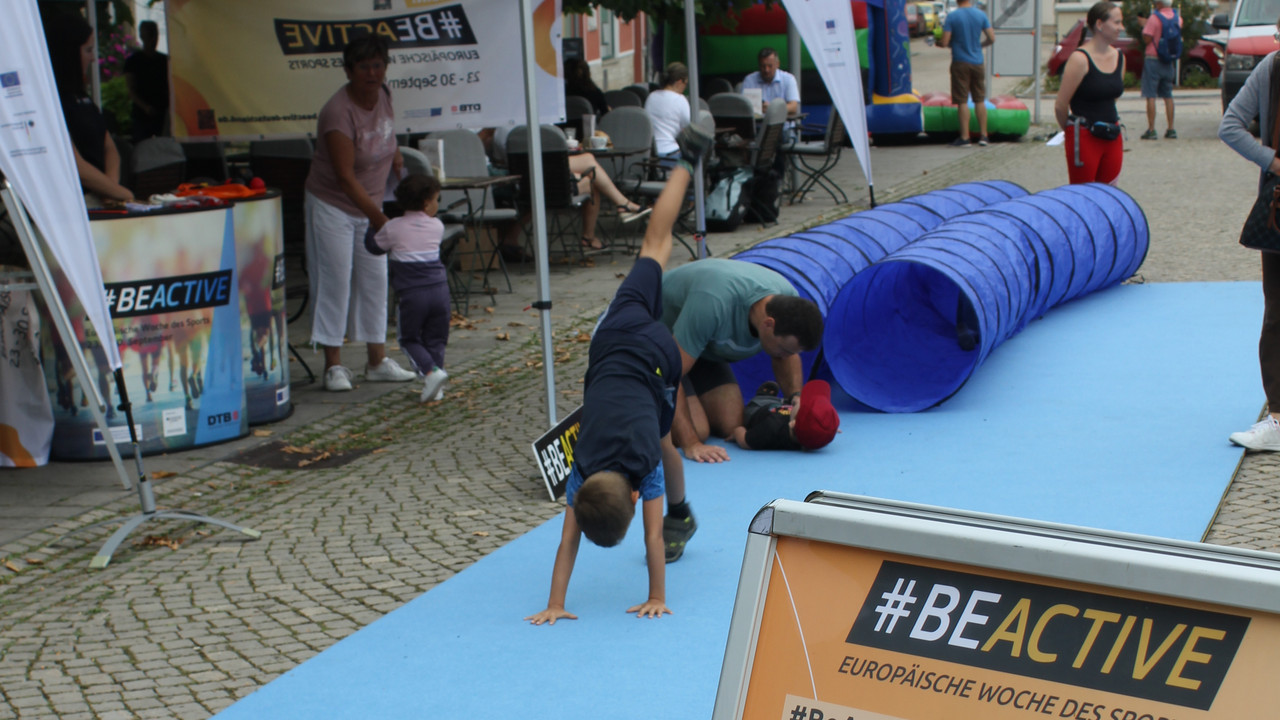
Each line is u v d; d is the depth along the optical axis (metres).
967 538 1.69
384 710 3.31
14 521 4.96
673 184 4.07
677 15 14.16
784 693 1.80
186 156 10.53
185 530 4.87
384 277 7.07
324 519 4.96
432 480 5.44
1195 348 7.25
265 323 6.29
